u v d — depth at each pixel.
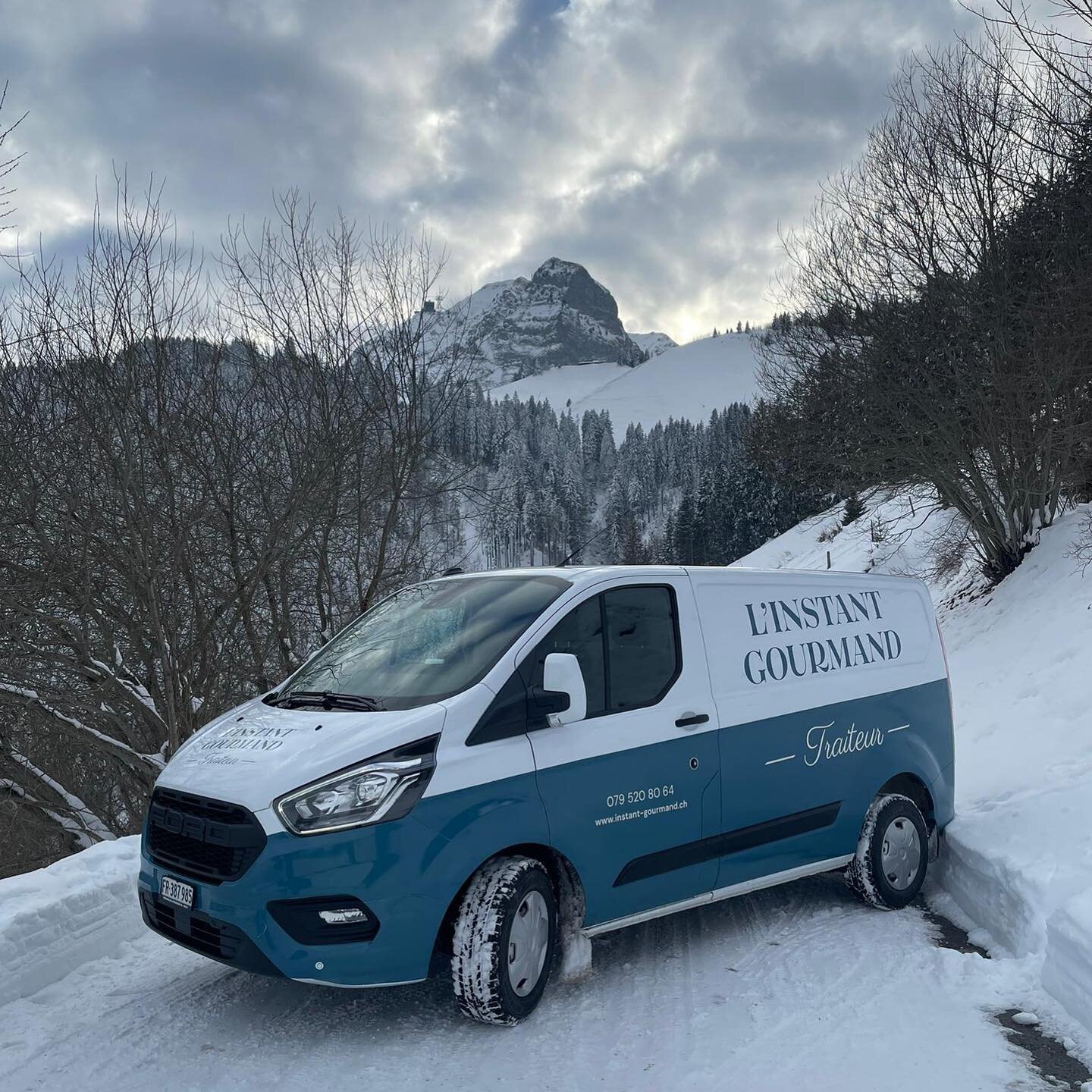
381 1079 3.82
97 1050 4.09
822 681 5.86
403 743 4.25
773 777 5.46
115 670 10.89
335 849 4.04
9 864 12.05
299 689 5.28
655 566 5.47
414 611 5.52
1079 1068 3.86
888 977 4.84
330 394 11.80
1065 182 13.88
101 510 10.48
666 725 5.03
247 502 11.52
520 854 4.56
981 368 14.86
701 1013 4.43
